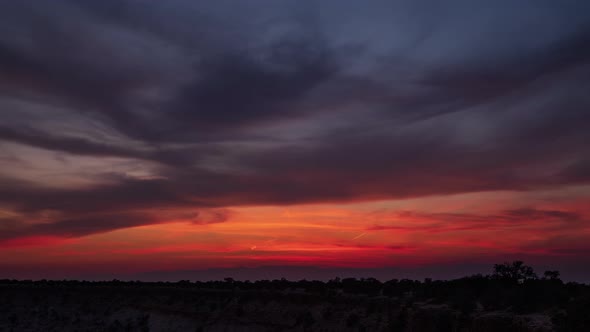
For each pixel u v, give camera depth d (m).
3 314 82.56
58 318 77.69
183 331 61.59
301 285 64.44
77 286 93.19
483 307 39.06
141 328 66.56
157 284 90.06
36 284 101.44
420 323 40.88
